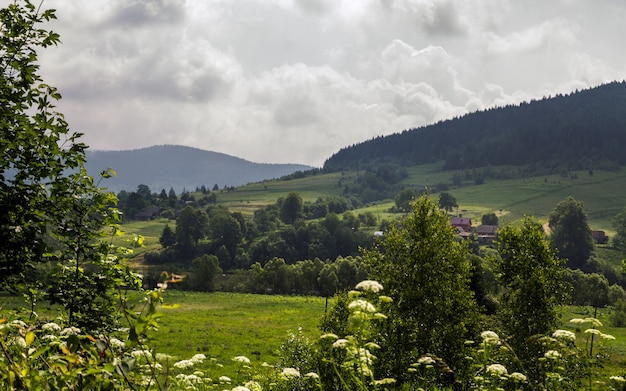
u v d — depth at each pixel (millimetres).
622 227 196500
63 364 3434
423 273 23562
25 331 3934
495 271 24969
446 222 25531
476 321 23688
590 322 5734
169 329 68000
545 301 22750
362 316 4852
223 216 190875
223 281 140375
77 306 8008
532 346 12164
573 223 171625
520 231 24953
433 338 21234
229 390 6039
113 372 3428
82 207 8664
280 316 90062
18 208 8133
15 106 8969
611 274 154750
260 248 180625
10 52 9234
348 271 126500
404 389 8609
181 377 7129
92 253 8719
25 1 9430
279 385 8891
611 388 6527
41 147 8672
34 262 8547
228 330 70750
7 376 3283
